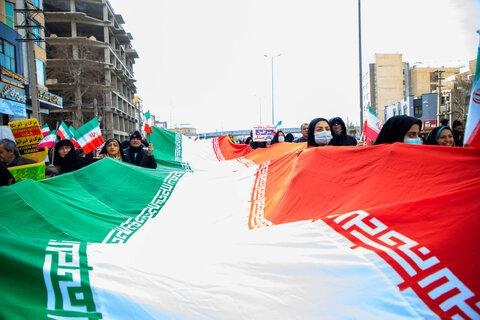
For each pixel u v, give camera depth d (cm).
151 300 251
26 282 251
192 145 1227
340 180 413
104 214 491
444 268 254
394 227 285
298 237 296
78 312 244
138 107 9556
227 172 611
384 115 7800
